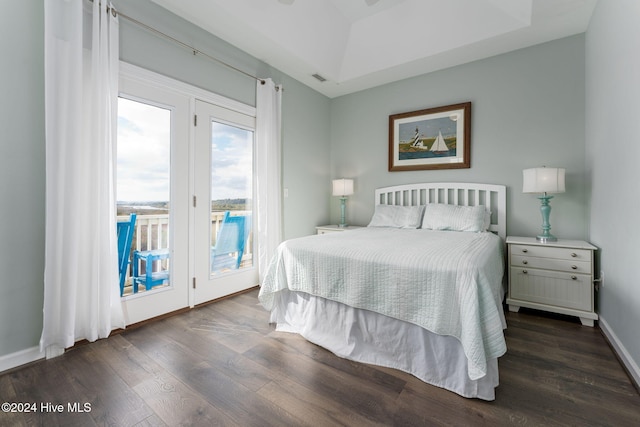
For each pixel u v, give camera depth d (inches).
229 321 93.7
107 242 78.9
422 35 120.4
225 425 49.9
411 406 54.2
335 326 76.2
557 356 71.9
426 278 61.6
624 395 56.9
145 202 93.0
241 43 116.1
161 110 95.9
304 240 91.7
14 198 67.4
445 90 136.8
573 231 109.7
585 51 106.8
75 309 74.0
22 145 68.3
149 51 91.4
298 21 113.3
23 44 67.9
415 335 64.4
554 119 113.2
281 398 56.6
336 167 175.0
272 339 81.2
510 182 122.1
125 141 87.8
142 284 93.0
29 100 69.0
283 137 143.9
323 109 170.7
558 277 95.3
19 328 68.3
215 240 113.9
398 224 133.6
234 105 117.9
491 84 125.6
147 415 52.2
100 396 57.2
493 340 53.9
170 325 90.4
